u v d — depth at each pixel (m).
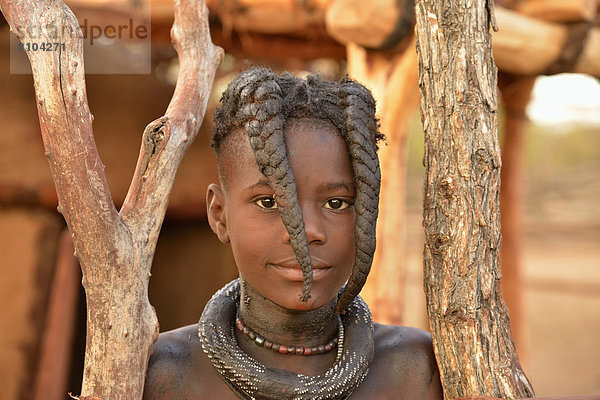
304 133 1.80
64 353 5.77
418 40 2.06
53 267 5.79
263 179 1.79
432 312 1.99
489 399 1.85
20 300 5.70
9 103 5.69
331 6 4.48
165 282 6.61
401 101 4.53
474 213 1.95
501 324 1.97
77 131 1.76
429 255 2.00
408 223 22.61
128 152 5.93
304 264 1.75
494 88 2.04
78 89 1.76
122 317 1.81
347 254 1.85
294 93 1.83
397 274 4.68
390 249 4.66
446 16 2.00
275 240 1.81
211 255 6.55
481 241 1.95
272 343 2.02
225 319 2.04
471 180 1.96
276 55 5.66
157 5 5.07
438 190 1.98
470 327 1.93
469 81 1.99
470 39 2.01
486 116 2.00
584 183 25.34
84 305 6.61
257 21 5.14
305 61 6.32
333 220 1.83
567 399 1.83
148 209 1.89
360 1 4.30
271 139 1.74
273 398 1.88
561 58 4.83
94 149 1.79
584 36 4.80
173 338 2.08
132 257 1.83
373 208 1.81
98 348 1.81
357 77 4.59
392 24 4.26
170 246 6.59
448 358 1.96
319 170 1.79
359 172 1.79
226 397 1.96
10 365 5.66
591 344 13.03
